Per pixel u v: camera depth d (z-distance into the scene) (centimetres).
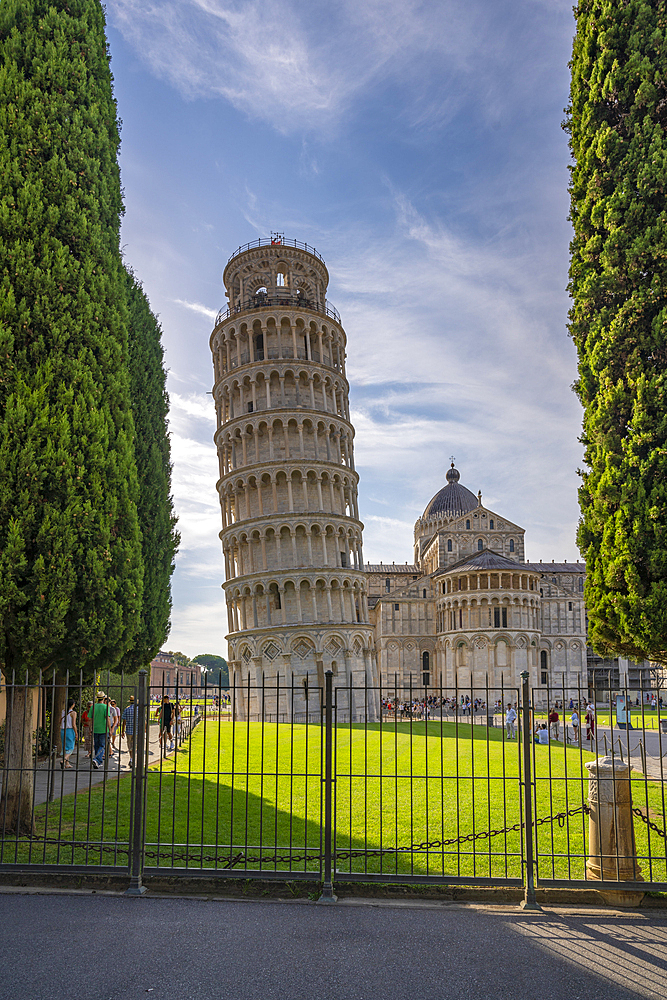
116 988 764
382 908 1028
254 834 1416
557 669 10225
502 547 10544
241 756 2695
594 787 1114
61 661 1598
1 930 931
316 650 6181
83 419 1620
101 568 1588
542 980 791
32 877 1119
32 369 1594
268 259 7462
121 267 1952
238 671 6456
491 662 9006
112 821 1532
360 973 805
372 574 12244
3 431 1489
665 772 2380
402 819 1577
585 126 1634
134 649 3075
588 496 1580
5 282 1584
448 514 12119
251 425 6875
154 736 3838
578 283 1642
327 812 1085
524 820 1095
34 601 1468
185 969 813
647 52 1505
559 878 1143
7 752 1207
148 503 3162
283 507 6675
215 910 1015
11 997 739
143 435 3225
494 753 2819
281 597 6356
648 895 1048
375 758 2591
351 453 7325
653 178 1440
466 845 1365
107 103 1959
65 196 1708
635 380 1440
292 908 1024
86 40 1862
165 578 3269
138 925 953
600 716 5506
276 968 818
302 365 6975
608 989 771
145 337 3372
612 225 1500
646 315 1456
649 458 1375
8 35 1748
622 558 1384
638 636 1370
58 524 1516
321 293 7794
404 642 10338
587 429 1588
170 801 1775
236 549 6956
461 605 9338
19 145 1666
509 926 957
